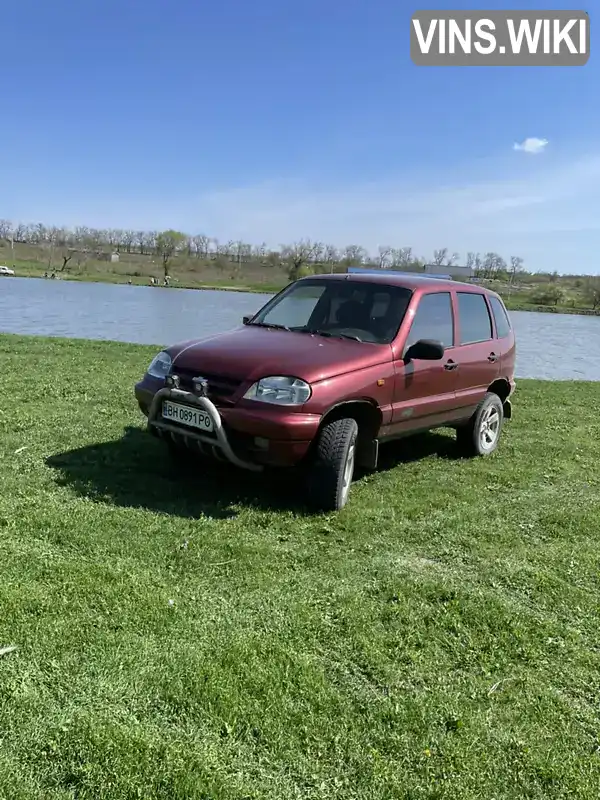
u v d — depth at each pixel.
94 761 2.20
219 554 3.82
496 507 5.13
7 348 12.12
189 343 5.12
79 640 2.83
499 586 3.77
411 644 3.08
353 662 2.90
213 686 2.61
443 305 5.97
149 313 33.16
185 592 3.35
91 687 2.54
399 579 3.70
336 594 3.47
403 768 2.31
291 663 2.81
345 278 6.01
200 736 2.36
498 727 2.57
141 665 2.70
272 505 4.70
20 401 7.49
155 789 2.12
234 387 4.44
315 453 4.59
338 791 2.19
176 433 4.62
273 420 4.26
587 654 3.12
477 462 6.46
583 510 5.15
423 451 6.77
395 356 5.15
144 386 4.98
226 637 2.96
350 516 4.63
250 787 2.16
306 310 5.85
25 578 3.30
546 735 2.55
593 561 4.19
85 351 12.66
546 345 28.89
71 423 6.60
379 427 5.04
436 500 5.17
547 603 3.60
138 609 3.12
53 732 2.30
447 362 5.80
